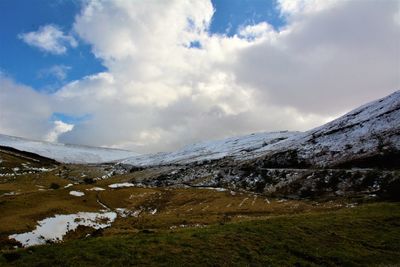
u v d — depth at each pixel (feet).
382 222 164.14
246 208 366.02
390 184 350.23
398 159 457.68
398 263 116.67
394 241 139.95
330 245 128.16
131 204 402.11
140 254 102.83
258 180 545.44
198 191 506.07
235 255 110.22
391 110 635.66
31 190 492.95
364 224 159.02
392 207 198.90
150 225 256.32
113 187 500.74
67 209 268.82
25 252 99.81
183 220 278.26
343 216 173.37
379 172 404.77
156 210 390.83
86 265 92.89
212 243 117.29
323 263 113.09
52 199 312.29
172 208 400.06
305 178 476.95
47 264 92.17
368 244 133.90
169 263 99.30
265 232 133.69
